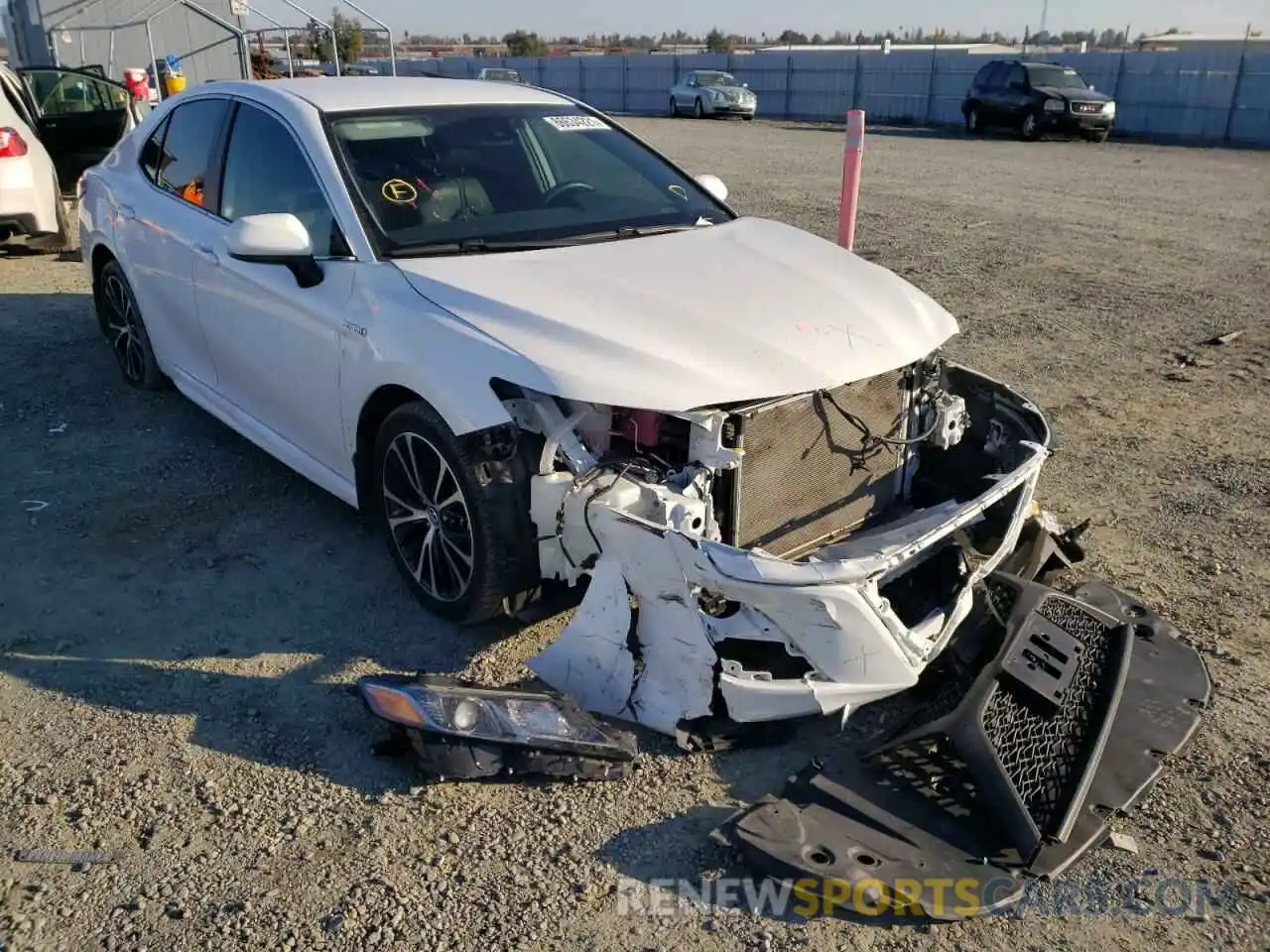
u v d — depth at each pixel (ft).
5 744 10.33
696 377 10.11
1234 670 11.51
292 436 14.35
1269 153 69.41
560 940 8.16
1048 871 8.64
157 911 8.38
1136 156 66.08
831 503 11.75
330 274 12.68
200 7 66.13
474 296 11.22
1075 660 10.69
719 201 15.53
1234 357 22.48
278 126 14.24
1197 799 9.64
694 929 8.28
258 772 9.99
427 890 8.63
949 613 10.41
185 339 16.79
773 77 116.57
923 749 9.88
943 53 105.70
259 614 12.60
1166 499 15.69
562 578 10.98
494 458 10.71
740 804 9.62
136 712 10.82
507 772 9.77
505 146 14.43
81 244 20.21
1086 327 24.70
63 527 14.67
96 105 41.06
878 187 47.62
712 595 9.86
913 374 12.26
